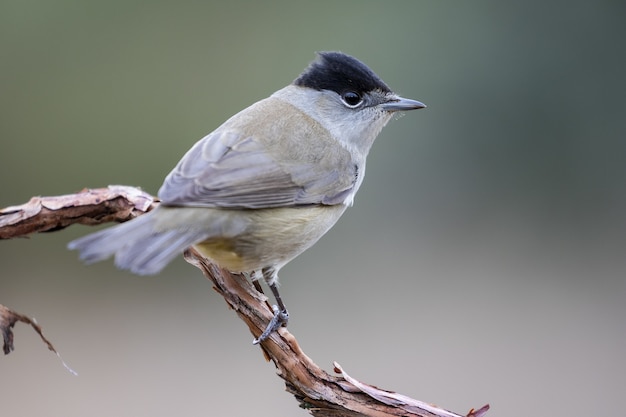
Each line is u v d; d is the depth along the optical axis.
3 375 12.50
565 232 15.82
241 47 15.47
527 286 14.70
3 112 14.82
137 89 15.23
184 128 15.37
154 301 14.10
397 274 14.54
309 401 5.69
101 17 15.01
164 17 15.22
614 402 12.20
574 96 15.88
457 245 15.34
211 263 6.48
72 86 14.99
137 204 6.39
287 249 6.75
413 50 15.46
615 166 15.93
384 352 12.91
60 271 14.09
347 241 14.87
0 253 14.01
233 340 13.50
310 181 6.87
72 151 15.08
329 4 15.46
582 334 13.69
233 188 6.30
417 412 5.54
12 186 14.99
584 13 15.73
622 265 15.43
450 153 15.59
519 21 15.67
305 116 7.39
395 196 15.32
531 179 15.84
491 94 15.68
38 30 14.81
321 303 13.79
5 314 5.67
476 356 12.95
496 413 12.07
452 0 15.55
